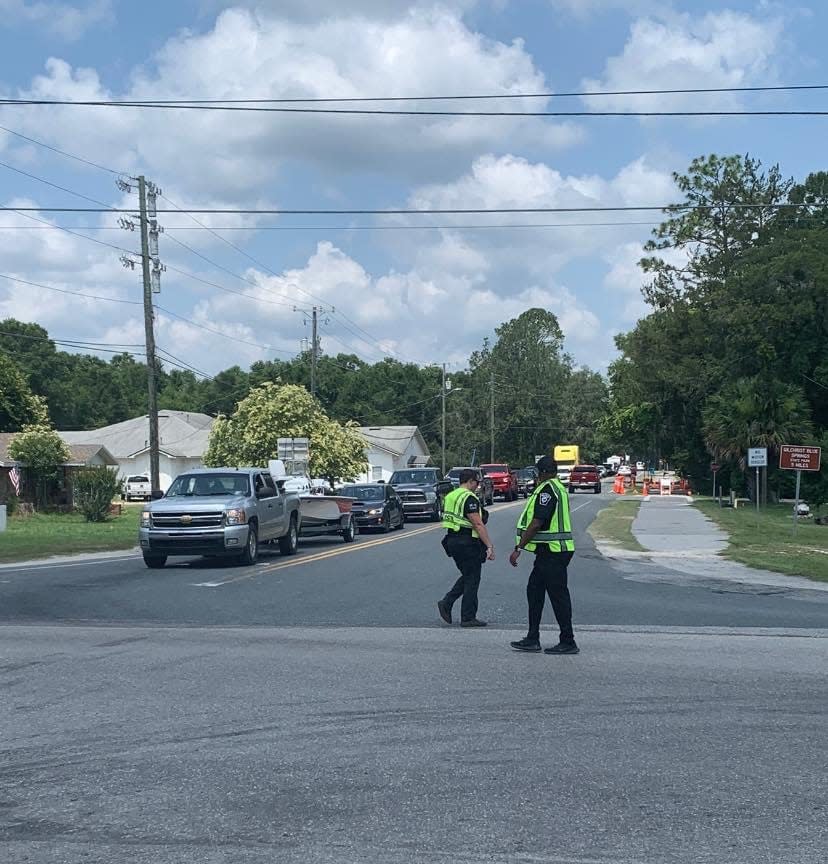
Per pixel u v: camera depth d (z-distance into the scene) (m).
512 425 104.94
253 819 5.59
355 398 108.31
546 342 112.25
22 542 25.58
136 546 25.67
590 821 5.54
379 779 6.30
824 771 6.46
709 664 9.97
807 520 38.09
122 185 37.88
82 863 4.99
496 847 5.17
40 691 8.74
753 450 35.06
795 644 11.20
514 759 6.72
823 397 52.84
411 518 40.97
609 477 128.88
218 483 21.42
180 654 10.52
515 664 9.96
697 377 57.31
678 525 32.41
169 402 105.88
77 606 14.29
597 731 7.42
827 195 58.69
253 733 7.36
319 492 39.03
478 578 12.57
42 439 47.22
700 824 5.49
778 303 51.56
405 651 10.70
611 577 18.20
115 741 7.15
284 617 13.28
